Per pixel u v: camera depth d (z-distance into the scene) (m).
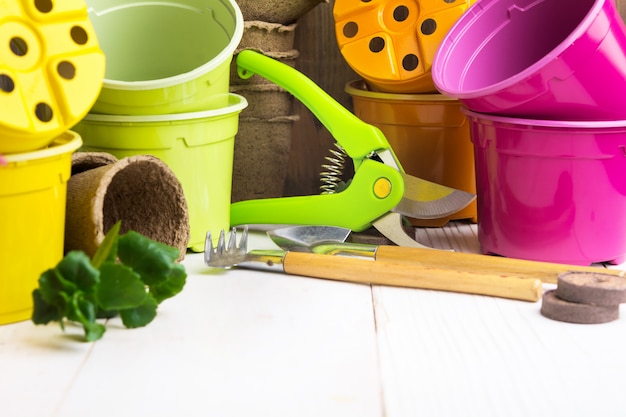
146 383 1.01
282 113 1.77
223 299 1.29
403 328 1.18
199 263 1.48
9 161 1.11
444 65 1.56
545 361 1.07
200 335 1.15
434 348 1.11
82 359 1.07
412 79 1.68
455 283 1.30
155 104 1.45
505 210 1.46
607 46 1.33
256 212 1.66
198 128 1.50
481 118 1.44
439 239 1.67
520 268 1.35
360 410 0.94
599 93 1.35
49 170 1.17
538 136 1.38
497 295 1.29
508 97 1.38
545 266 1.35
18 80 1.12
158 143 1.47
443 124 1.71
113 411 0.94
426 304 1.27
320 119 1.61
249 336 1.15
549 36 1.58
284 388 0.99
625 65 1.36
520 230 1.45
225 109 1.52
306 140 1.97
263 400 0.96
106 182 1.28
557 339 1.14
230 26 1.58
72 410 0.94
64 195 1.24
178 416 0.93
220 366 1.05
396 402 0.96
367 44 1.73
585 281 1.22
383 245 1.51
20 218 1.16
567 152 1.37
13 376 1.03
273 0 1.71
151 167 1.40
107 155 1.40
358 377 1.02
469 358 1.08
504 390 0.99
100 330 1.11
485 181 1.49
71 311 1.07
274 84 1.73
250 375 1.03
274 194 1.81
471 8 1.59
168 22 1.63
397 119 1.72
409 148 1.74
